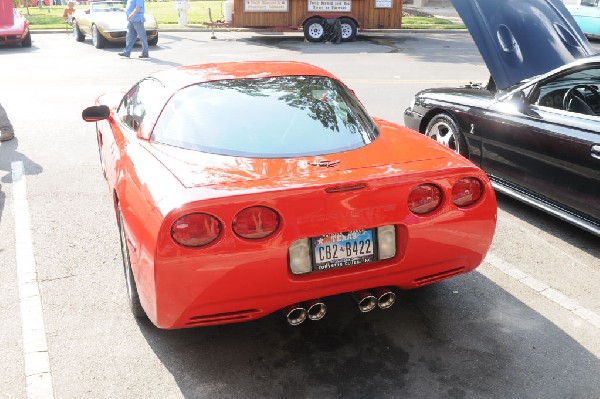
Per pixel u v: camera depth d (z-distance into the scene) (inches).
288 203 100.9
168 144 122.8
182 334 127.3
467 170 114.5
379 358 118.4
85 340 125.0
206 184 104.1
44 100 375.9
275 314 135.3
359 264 109.3
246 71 144.9
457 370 114.2
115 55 585.6
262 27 706.2
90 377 113.0
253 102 130.3
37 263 160.1
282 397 107.3
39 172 238.8
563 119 167.9
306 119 127.1
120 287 146.9
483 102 199.6
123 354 120.2
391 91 398.0
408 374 113.3
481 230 117.6
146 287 105.3
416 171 109.8
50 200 207.6
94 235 178.2
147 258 101.5
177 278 99.3
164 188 105.4
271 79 140.3
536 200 181.9
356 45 684.7
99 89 409.4
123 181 121.9
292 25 705.6
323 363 117.1
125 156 129.0
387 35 800.3
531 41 215.9
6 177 233.1
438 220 112.0
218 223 98.9
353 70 493.4
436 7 1237.7
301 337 126.1
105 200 207.3
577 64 172.9
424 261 114.0
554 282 149.0
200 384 111.1
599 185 157.4
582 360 117.0
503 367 115.0
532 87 182.9
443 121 217.9
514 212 196.4
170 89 136.4
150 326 130.1
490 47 213.0
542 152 174.1
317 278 106.0
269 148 118.0
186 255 98.3
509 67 211.5
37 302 139.9
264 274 102.1
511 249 168.1
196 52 610.5
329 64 527.5
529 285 147.4
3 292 145.0
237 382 111.6
